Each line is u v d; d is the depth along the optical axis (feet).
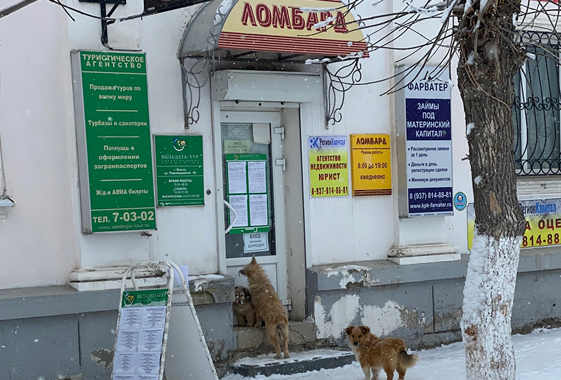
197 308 22.90
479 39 17.30
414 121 26.84
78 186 21.49
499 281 17.40
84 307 20.86
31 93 21.61
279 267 26.27
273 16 21.48
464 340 17.76
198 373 18.75
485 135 17.42
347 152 26.58
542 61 31.12
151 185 21.67
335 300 25.44
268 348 24.22
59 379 20.84
